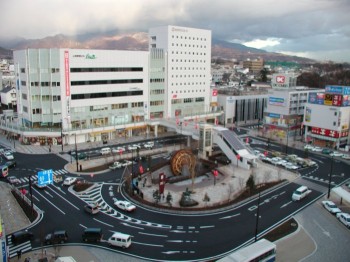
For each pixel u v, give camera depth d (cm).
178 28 12850
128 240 4681
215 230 5281
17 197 6381
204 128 9300
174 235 5097
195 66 13688
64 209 5947
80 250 4612
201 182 7544
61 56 10275
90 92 11025
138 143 11012
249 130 13762
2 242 3928
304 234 5172
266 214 5875
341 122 10675
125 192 6769
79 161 8912
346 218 5481
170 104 13100
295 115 12481
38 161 8888
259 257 3934
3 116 13125
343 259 4494
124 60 11612
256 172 8281
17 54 10944
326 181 7719
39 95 10500
